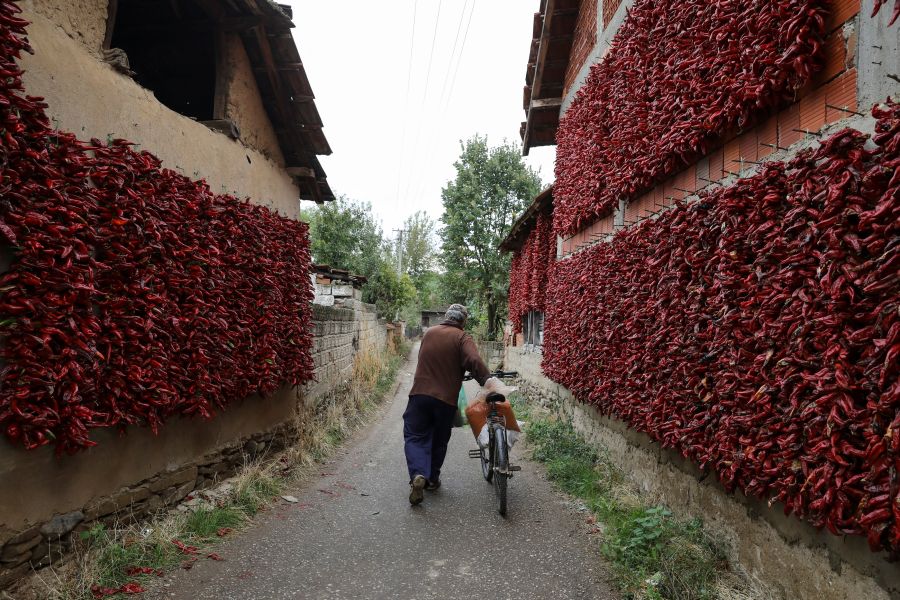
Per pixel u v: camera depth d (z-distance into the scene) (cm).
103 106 364
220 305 454
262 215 564
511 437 538
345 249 2206
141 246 354
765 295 278
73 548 313
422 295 4631
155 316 361
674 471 421
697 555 336
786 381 252
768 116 327
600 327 583
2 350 265
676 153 440
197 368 415
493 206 2288
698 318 353
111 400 328
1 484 269
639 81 502
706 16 372
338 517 450
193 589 312
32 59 305
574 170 767
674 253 396
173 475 416
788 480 251
